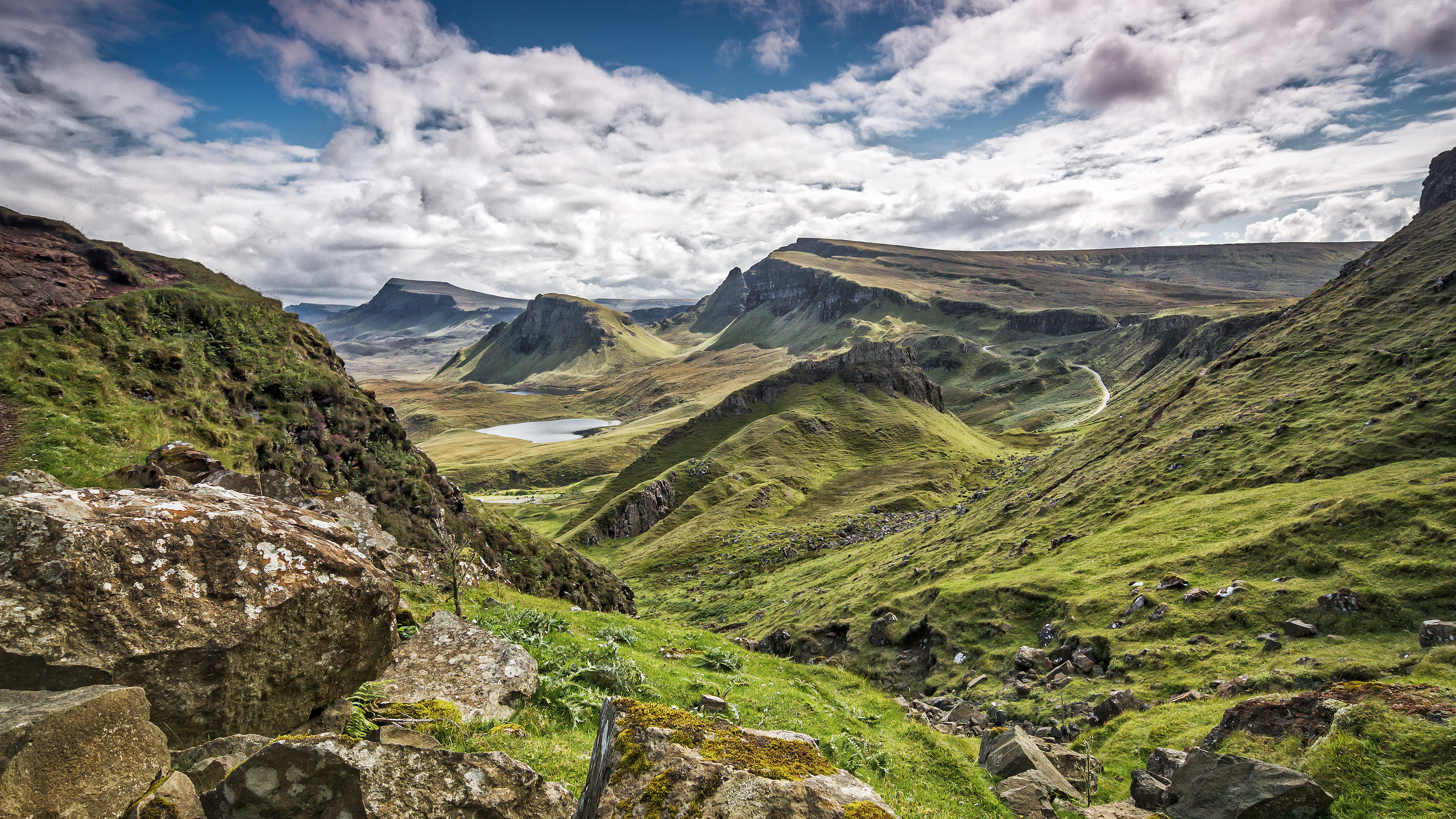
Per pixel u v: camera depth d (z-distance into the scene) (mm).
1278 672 32531
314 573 11320
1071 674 42188
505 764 8344
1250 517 53406
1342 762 15578
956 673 52031
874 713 25656
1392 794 14312
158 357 41344
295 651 10695
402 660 15227
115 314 41500
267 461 42094
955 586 65250
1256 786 15148
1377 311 93188
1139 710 32875
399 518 47688
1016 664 46656
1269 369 93250
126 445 34438
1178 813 16172
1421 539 39094
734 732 8289
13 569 8914
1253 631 38281
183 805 6926
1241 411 82938
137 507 10570
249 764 7137
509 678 15430
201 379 43031
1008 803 18812
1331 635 35469
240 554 10742
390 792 7426
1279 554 44625
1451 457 51750
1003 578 62219
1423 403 60719
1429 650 30250
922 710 40062
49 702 6922
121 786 6883
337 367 55000
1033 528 78500
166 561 10016
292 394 47594
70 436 32406
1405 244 117688
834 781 7598
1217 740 20281
